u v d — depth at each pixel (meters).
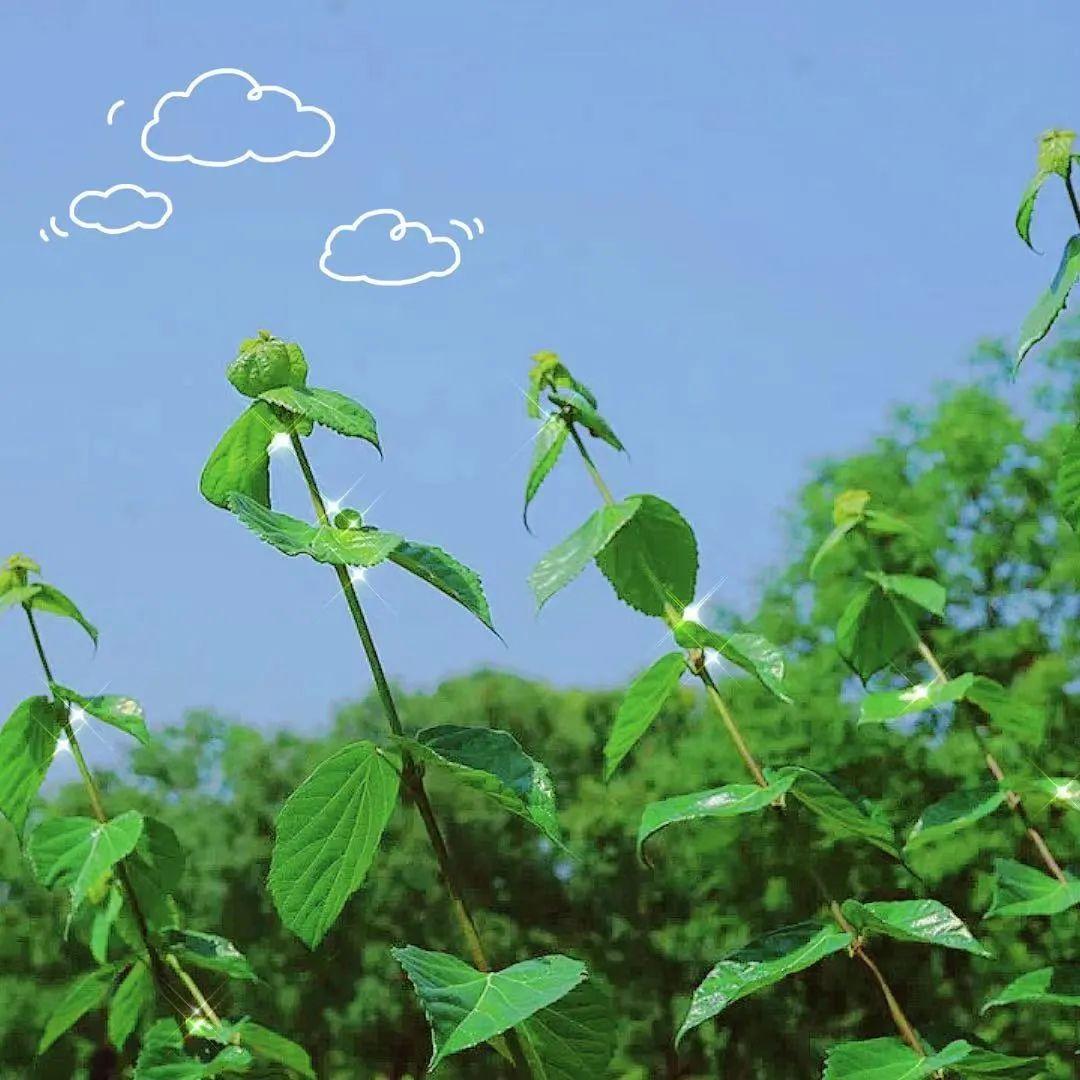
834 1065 1.93
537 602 1.85
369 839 1.59
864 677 2.34
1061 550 21.25
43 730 2.16
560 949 25.42
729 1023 23.25
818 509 22.19
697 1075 24.48
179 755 26.59
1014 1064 1.86
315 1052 25.61
